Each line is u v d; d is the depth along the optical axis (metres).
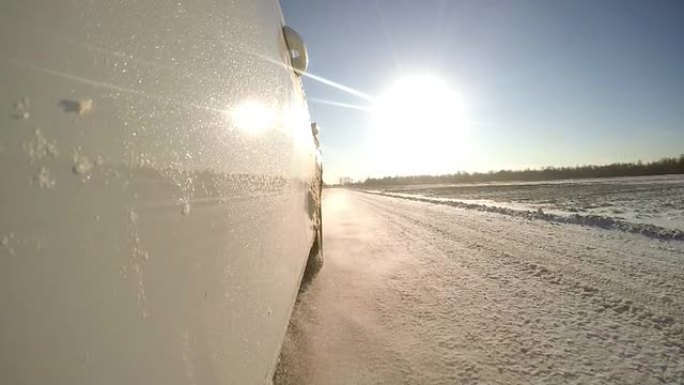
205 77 1.03
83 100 0.57
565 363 2.59
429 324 3.27
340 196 35.25
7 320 0.41
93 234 0.57
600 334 3.04
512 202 18.02
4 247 0.42
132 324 0.65
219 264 1.05
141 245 0.69
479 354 2.72
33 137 0.47
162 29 0.83
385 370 2.51
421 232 8.85
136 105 0.71
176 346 0.79
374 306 3.73
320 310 3.62
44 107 0.49
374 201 23.34
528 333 3.07
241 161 1.29
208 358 0.92
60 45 0.53
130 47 0.70
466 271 5.11
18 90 0.45
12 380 0.41
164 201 0.78
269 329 1.48
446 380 2.38
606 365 2.56
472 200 20.27
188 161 0.90
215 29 1.15
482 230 8.80
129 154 0.67
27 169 0.46
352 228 10.07
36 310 0.45
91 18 0.61
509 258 5.81
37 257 0.46
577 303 3.76
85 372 0.53
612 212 11.67
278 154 1.89
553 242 6.98
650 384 2.33
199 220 0.94
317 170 5.13
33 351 0.44
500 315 3.47
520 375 2.44
